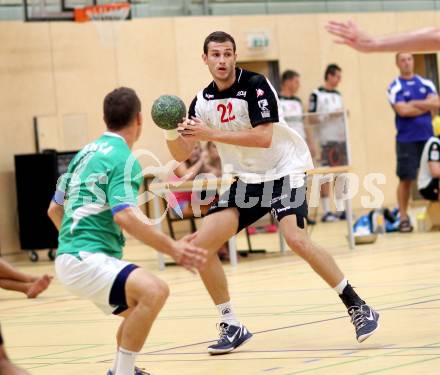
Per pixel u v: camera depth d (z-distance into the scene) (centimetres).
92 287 1014
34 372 1223
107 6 3706
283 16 4406
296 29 4438
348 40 809
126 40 3978
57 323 1733
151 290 985
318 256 1246
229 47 1313
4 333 1645
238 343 1270
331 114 2872
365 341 1240
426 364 1041
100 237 1035
